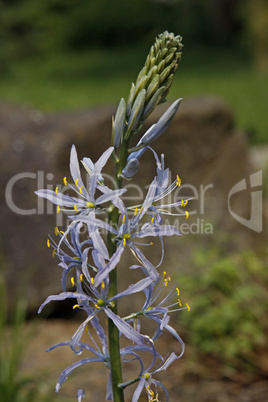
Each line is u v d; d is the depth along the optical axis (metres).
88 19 5.58
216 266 1.07
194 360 0.99
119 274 1.16
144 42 5.64
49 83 4.12
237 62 4.40
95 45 5.64
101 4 5.67
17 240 1.18
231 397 0.91
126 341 1.08
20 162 1.19
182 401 0.90
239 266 1.11
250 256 1.14
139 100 0.42
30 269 1.17
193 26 5.45
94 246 0.41
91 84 4.02
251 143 2.43
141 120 0.43
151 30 5.66
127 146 0.43
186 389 0.93
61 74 4.49
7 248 1.17
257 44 4.03
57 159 1.20
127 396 0.90
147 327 1.10
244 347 0.95
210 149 1.38
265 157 2.11
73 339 0.41
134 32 5.67
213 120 1.38
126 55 5.14
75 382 0.96
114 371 0.43
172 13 5.69
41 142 1.21
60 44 5.55
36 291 1.17
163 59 0.43
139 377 0.43
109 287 0.42
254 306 1.01
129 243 0.42
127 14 5.64
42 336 1.13
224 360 0.97
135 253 0.42
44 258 1.18
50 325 1.17
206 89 3.56
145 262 0.41
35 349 1.08
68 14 5.69
